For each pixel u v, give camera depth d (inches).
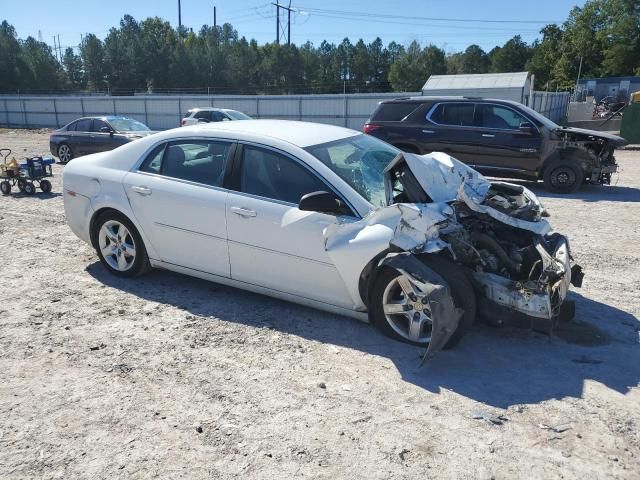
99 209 216.1
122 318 184.7
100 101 1685.5
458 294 154.0
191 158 198.7
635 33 2997.0
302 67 3818.9
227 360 156.6
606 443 120.6
